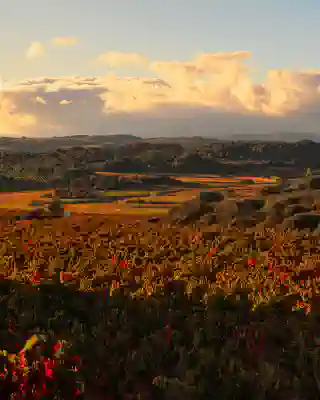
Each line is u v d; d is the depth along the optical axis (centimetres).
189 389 873
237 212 4459
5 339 1075
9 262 2002
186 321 1211
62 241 2645
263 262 1959
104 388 879
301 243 2558
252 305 1370
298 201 4381
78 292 1527
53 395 854
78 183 19238
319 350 1018
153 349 1032
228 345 1055
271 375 923
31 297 1427
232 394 866
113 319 1239
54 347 1002
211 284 1630
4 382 866
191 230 3319
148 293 1529
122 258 2175
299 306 1364
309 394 865
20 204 10962
